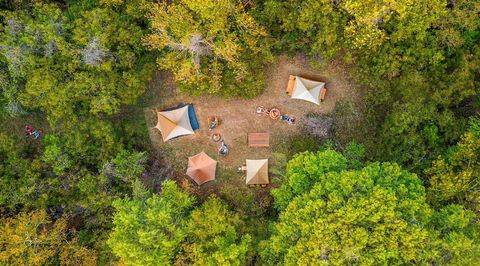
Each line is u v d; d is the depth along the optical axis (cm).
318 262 2848
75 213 3794
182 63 3494
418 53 3522
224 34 3494
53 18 3497
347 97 4019
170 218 3303
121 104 4094
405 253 2856
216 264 3234
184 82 3562
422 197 3014
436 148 3578
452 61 3622
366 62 3688
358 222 2931
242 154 4131
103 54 3484
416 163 3569
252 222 3688
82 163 3847
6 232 3469
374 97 3881
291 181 3247
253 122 4109
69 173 3725
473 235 3034
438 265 2897
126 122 4094
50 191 3709
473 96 3700
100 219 3731
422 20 3312
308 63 4009
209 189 4131
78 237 3734
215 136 4109
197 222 3419
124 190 3825
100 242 3684
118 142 3894
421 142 3606
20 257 3472
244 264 3491
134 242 3209
